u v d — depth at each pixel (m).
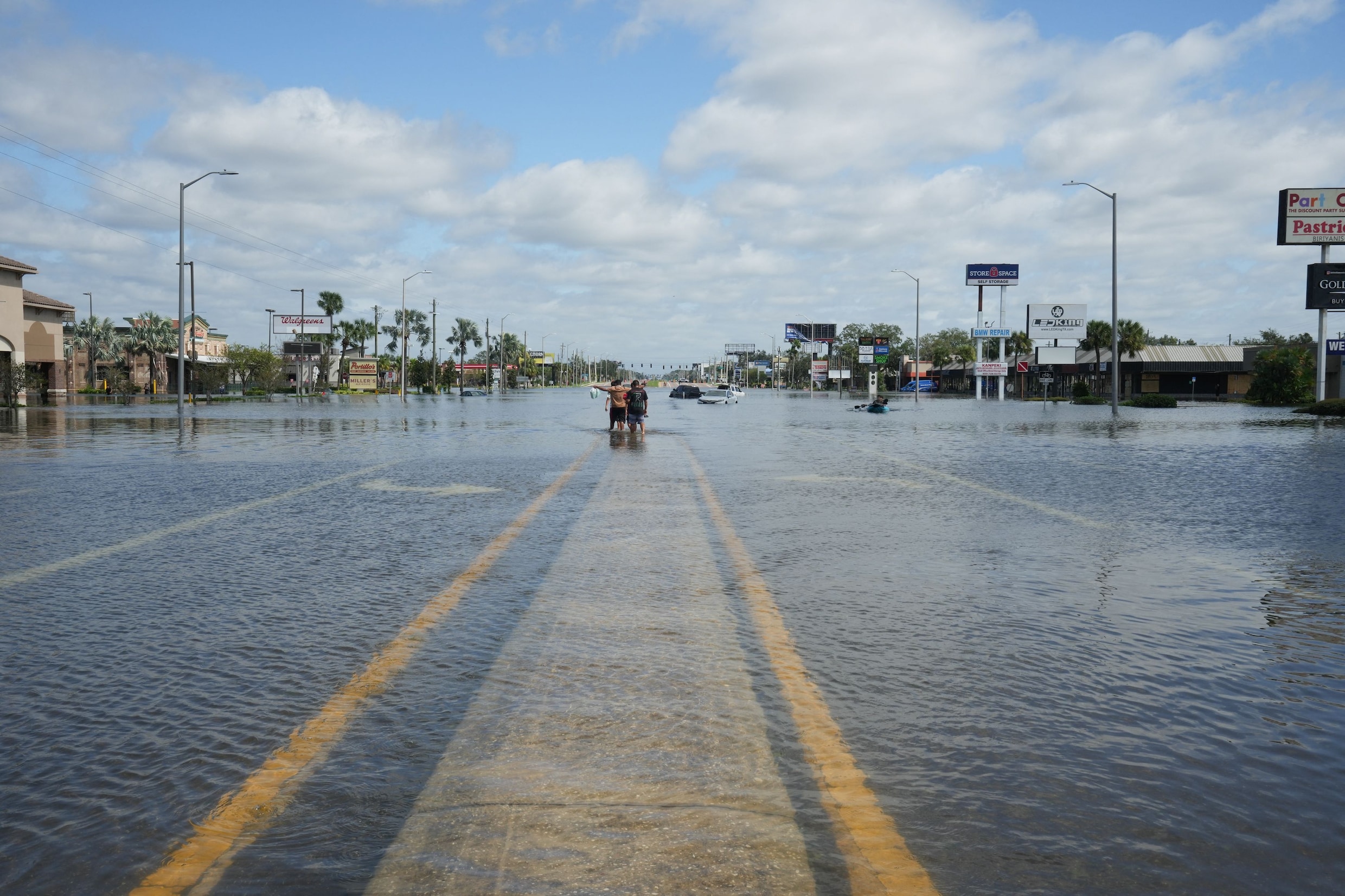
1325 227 58.16
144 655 5.48
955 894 2.85
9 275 59.31
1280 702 4.68
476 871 2.97
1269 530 10.66
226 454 21.70
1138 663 5.35
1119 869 3.02
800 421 43.50
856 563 8.52
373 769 3.78
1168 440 28.50
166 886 2.91
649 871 2.96
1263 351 95.62
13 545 9.46
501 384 143.25
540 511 12.12
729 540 9.83
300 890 2.87
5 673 5.13
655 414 51.97
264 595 7.10
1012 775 3.76
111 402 68.06
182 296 39.72
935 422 41.94
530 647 5.63
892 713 4.48
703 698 4.67
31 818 3.38
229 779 3.70
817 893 2.84
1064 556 8.95
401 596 7.08
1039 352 112.56
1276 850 3.16
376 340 118.69
